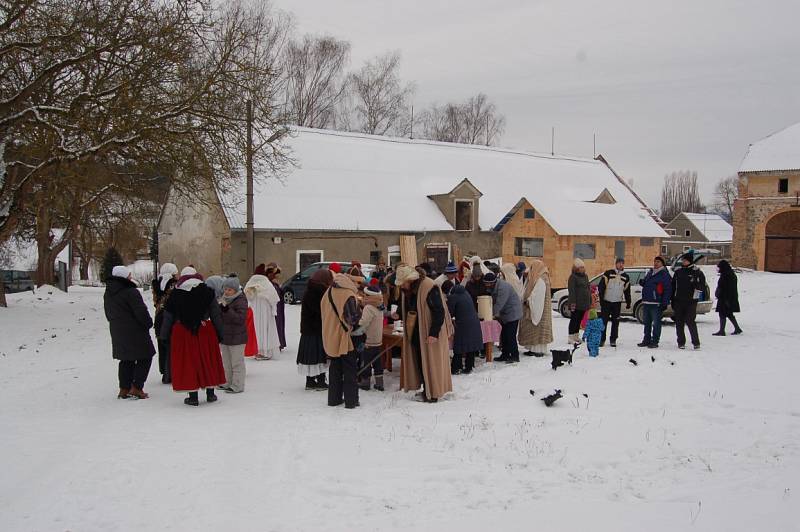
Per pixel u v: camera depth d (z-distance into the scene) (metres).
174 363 9.34
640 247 32.88
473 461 6.89
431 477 6.43
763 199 45.84
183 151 18.70
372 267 24.89
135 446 7.43
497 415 8.54
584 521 5.29
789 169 44.59
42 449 7.30
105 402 9.62
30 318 20.39
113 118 17.84
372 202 36.50
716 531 4.96
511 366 11.84
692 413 8.34
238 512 5.60
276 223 32.19
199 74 19.25
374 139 43.72
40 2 17.31
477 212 38.00
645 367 10.99
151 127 17.86
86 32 17.42
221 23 21.17
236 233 31.53
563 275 30.09
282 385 10.85
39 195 20.72
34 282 46.28
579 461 6.78
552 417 8.30
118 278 9.70
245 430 8.10
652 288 13.70
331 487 6.17
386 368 11.92
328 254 33.50
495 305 12.37
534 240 31.30
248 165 21.25
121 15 17.72
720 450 6.97
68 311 22.83
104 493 6.02
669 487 6.02
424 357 9.53
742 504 5.46
